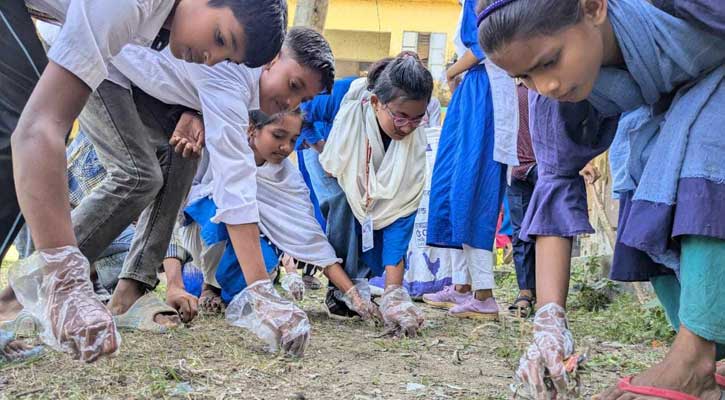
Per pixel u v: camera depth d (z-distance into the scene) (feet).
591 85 6.14
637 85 6.37
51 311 5.72
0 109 6.86
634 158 6.67
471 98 13.84
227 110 9.45
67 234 5.89
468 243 13.93
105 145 9.94
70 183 12.80
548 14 5.79
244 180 9.36
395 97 11.94
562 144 7.08
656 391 6.17
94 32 6.10
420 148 12.64
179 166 10.67
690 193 5.92
